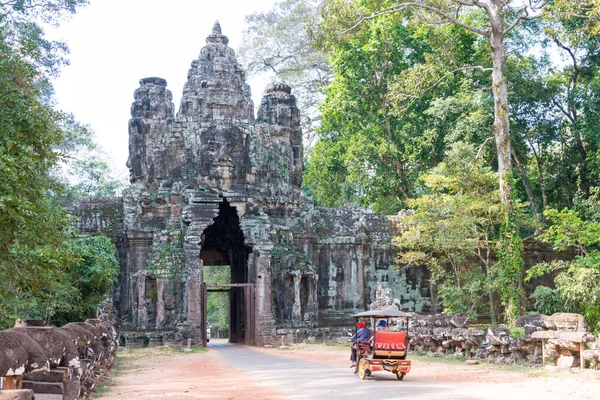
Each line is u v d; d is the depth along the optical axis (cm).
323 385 1627
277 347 3500
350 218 4219
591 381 1650
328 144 5325
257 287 3675
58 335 1007
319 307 4006
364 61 4866
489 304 4053
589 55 4459
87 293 3073
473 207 3588
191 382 1811
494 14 3403
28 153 1595
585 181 4741
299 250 3981
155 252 3697
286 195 4012
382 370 1880
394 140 4972
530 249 4172
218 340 5819
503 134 3391
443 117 4606
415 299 4147
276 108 4131
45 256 1628
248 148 3919
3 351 764
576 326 2053
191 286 3550
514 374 1859
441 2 3566
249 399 1387
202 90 3969
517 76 4481
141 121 3944
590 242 2627
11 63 1789
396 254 4162
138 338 3531
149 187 3866
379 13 3534
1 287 1833
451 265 4150
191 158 3856
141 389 1639
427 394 1420
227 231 4272
